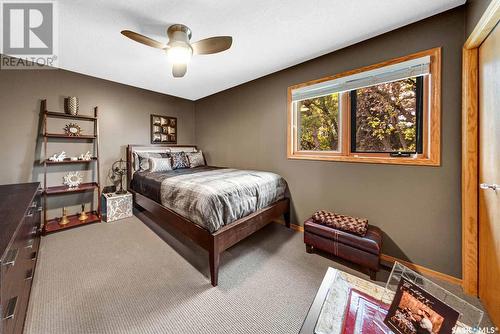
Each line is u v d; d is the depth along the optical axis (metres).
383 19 1.78
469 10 1.52
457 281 1.70
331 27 1.89
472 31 1.45
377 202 2.11
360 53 2.15
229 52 2.36
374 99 2.20
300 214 2.79
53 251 2.16
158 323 1.31
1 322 0.83
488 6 1.17
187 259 2.06
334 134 2.54
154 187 2.68
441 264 1.78
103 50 2.30
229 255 2.15
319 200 2.59
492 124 1.30
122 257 2.07
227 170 3.34
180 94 4.15
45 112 2.63
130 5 1.60
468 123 1.55
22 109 2.59
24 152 2.61
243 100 3.49
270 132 3.11
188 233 1.96
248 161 3.48
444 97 1.72
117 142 3.47
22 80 2.58
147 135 3.86
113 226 2.87
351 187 2.29
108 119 3.35
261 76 3.15
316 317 0.92
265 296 1.56
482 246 1.47
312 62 2.54
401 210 1.97
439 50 1.72
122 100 3.50
